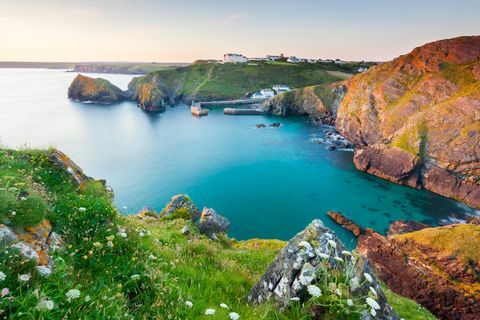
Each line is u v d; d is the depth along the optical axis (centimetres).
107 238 651
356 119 16025
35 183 882
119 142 13650
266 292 736
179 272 775
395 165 10431
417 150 10912
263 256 1614
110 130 16200
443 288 4272
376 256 5181
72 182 1193
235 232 6519
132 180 9025
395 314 698
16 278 424
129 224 980
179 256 906
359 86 17325
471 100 10788
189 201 3562
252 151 12825
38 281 438
